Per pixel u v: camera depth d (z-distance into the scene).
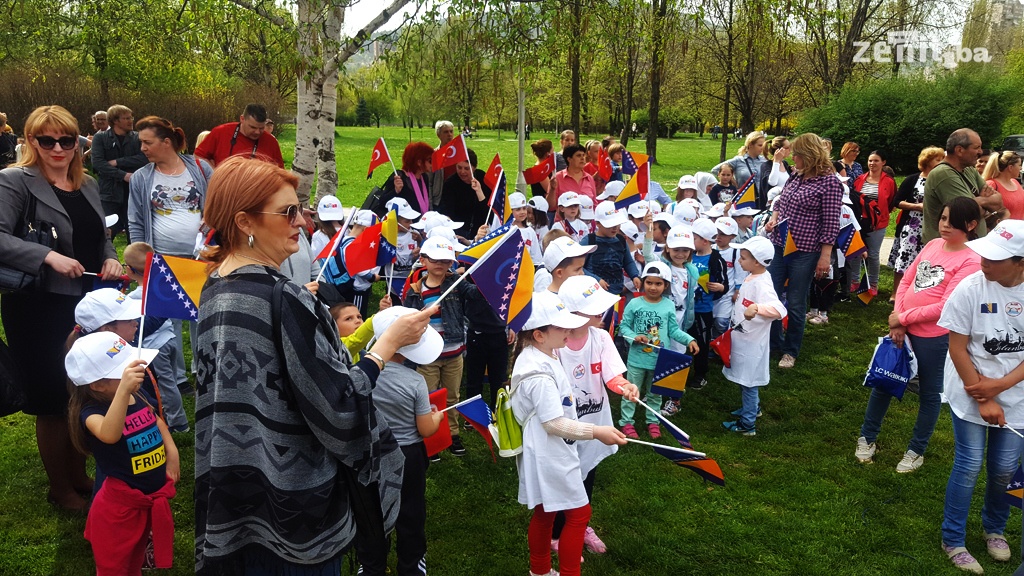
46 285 4.40
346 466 2.22
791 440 6.17
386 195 8.41
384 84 9.39
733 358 6.21
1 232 4.23
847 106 31.33
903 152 30.73
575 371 4.18
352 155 34.88
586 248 5.36
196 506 2.17
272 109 32.06
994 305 4.08
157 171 5.90
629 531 4.74
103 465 3.58
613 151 11.62
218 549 2.08
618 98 39.12
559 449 3.76
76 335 3.97
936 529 4.83
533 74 9.38
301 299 2.08
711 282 7.07
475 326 5.95
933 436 6.21
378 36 8.94
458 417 6.19
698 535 4.72
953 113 29.52
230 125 7.41
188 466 5.26
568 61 9.94
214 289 2.10
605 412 4.29
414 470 3.78
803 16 10.18
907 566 4.44
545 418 3.70
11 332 4.45
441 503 5.03
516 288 3.20
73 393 3.62
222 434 2.04
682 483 5.37
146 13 9.86
